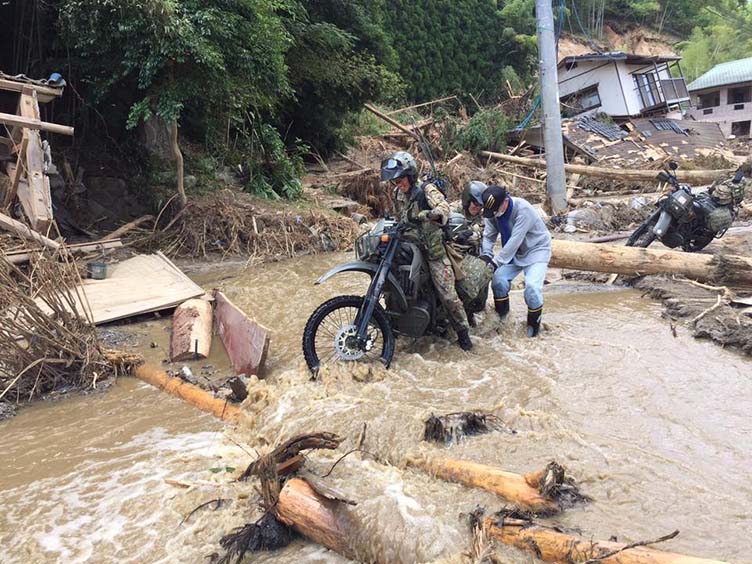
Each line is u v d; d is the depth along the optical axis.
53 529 3.38
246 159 14.70
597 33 51.97
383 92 18.78
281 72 12.48
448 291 5.45
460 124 26.11
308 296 8.15
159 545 3.18
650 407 4.41
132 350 6.25
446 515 3.03
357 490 3.26
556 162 15.06
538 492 3.09
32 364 5.21
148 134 13.22
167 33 9.60
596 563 2.51
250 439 4.29
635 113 30.58
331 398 4.45
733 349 5.60
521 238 6.02
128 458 4.13
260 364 5.33
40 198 8.16
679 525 2.95
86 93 12.38
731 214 9.00
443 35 34.66
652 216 9.27
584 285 8.51
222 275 9.70
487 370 5.21
